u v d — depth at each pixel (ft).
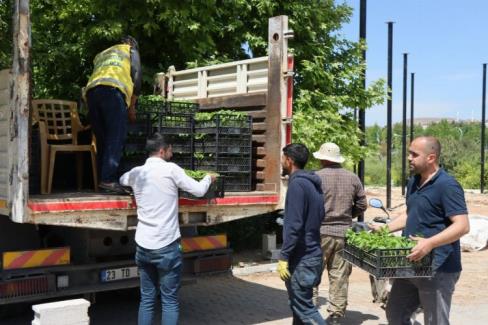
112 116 18.58
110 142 18.48
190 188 16.88
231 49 38.73
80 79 38.32
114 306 22.93
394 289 14.94
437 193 13.69
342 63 39.55
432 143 13.89
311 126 33.63
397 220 16.15
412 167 14.11
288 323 21.12
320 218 15.93
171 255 16.39
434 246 13.01
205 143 21.81
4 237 18.12
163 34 36.19
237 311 22.70
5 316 19.99
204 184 17.33
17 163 15.47
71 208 16.21
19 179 15.39
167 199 16.46
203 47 35.19
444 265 13.61
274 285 27.32
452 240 13.10
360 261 14.26
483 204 72.69
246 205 20.13
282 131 21.25
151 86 35.17
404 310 14.82
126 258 20.08
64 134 22.74
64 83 38.32
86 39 35.17
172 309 16.51
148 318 16.71
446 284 13.69
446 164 125.90
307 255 15.72
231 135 21.61
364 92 39.99
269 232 37.47
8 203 15.96
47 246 19.22
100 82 18.71
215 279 28.55
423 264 13.25
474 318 22.36
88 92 19.16
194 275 20.26
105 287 18.53
